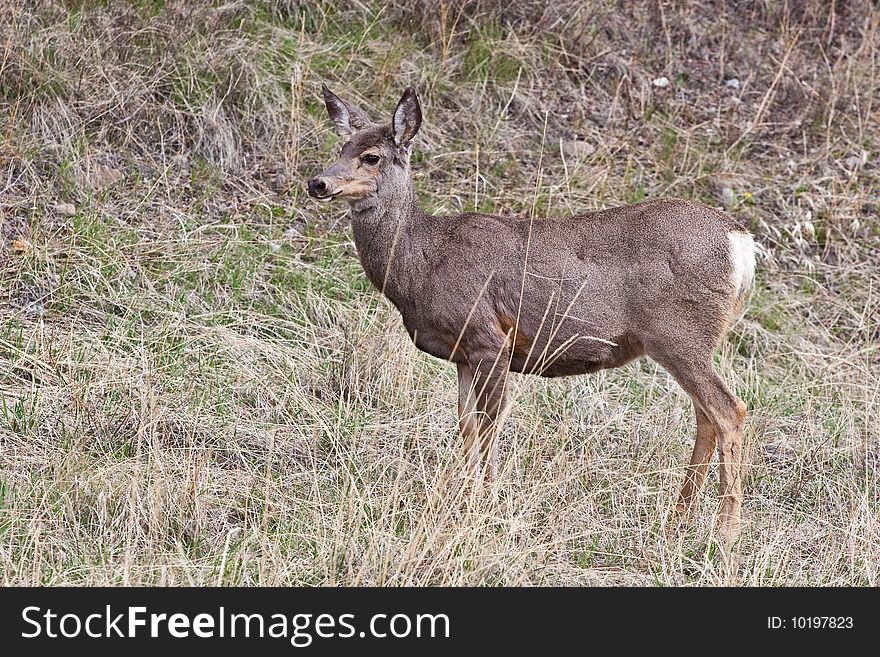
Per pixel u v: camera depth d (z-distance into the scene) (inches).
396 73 997.2
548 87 1042.1
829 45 1156.5
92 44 914.1
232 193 884.6
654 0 1131.3
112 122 890.7
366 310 782.5
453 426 711.1
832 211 970.7
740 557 609.9
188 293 783.1
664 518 615.2
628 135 1011.9
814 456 715.4
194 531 582.6
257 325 767.1
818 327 879.1
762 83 1111.0
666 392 772.6
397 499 584.7
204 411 679.7
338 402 715.4
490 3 1066.1
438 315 652.7
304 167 917.2
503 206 917.8
